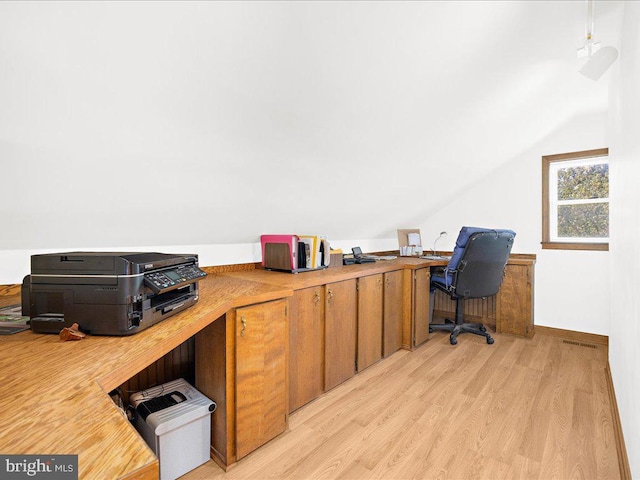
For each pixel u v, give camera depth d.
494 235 2.79
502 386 2.22
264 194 2.01
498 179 3.61
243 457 1.52
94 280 0.96
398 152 2.33
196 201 1.75
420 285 3.01
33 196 1.26
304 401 1.96
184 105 1.23
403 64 1.55
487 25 1.50
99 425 0.53
